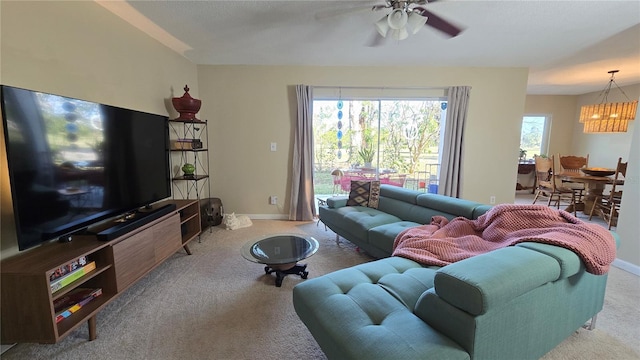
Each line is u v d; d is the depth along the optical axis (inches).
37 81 72.6
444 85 163.2
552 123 259.4
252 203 172.9
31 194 61.0
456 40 119.7
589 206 180.9
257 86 162.2
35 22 71.5
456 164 164.9
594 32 110.3
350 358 42.9
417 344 42.6
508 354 47.9
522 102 164.7
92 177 76.7
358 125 172.6
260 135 166.4
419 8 79.4
